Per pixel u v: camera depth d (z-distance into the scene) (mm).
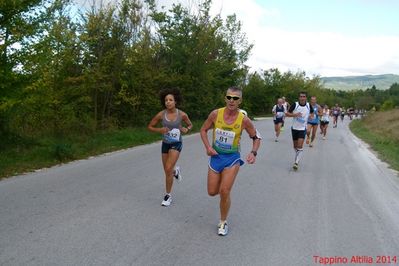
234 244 4684
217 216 5695
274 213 5992
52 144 10711
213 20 23141
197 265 4074
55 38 10844
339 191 7664
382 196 7410
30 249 4203
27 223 4961
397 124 29453
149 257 4184
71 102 13445
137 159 10211
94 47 14680
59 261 3963
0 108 8594
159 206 6012
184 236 4840
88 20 14297
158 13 19719
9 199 5973
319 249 4676
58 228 4844
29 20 9492
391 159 12445
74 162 9336
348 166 10781
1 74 8695
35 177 7512
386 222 5809
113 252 4246
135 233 4828
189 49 20969
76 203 5918
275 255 4438
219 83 26750
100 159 9930
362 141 19375
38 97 9711
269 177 8695
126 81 16172
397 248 4824
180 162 10039
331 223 5648
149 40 18500
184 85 21062
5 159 8602
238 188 7500
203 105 23094
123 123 17359
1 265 3824
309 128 14664
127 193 6668
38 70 9594
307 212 6125
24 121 11102
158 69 19078
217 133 4910
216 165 4973
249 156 5000
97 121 15453
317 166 10547
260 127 24250
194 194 6832
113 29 15070
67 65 13016
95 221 5164
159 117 6223
